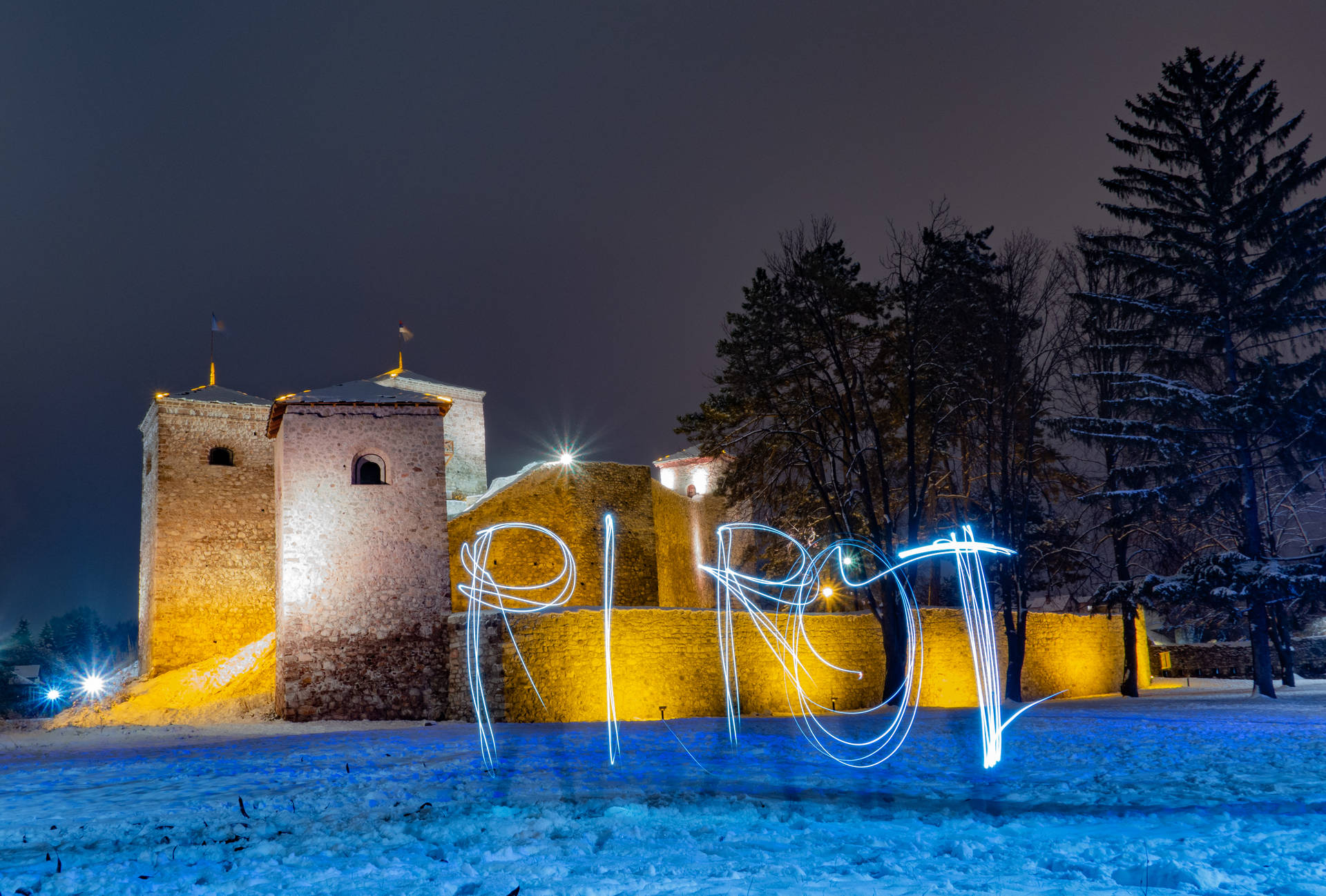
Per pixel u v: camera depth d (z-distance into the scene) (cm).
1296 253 3078
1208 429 3102
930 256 2978
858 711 2942
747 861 715
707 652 2731
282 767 1431
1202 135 3272
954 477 3606
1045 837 806
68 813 1012
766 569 3469
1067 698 3491
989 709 2384
